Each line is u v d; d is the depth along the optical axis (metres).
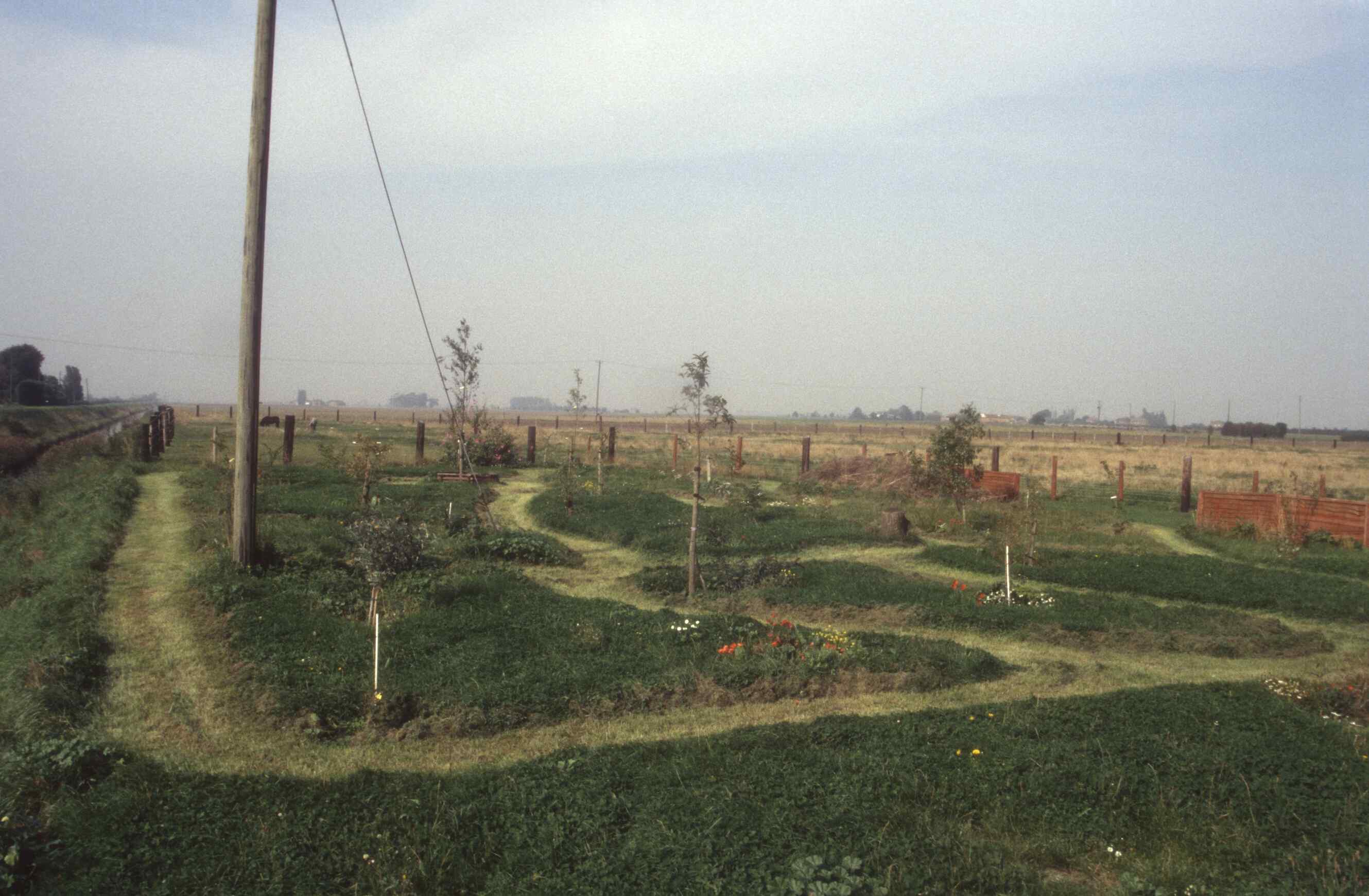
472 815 6.46
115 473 21.86
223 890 5.57
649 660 10.04
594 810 6.46
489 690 8.90
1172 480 37.75
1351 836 6.02
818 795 6.70
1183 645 11.42
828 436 82.56
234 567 12.50
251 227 12.48
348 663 9.59
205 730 8.09
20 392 70.25
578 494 23.45
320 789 6.84
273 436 44.69
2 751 7.24
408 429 60.19
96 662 9.34
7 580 12.61
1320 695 9.25
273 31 12.44
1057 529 21.08
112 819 6.26
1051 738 7.93
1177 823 6.27
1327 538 19.86
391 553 13.38
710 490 24.97
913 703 9.13
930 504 24.47
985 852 5.87
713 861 5.71
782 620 11.89
